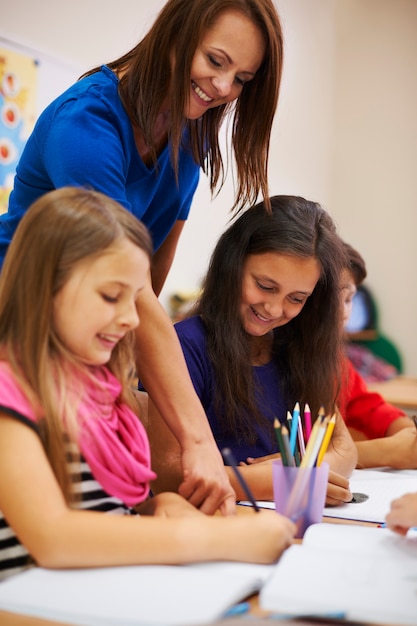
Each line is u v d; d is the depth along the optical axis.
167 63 1.13
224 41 1.09
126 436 0.92
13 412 0.79
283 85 3.29
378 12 3.78
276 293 1.28
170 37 1.11
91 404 0.87
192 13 1.08
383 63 3.78
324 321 1.39
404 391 2.98
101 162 1.10
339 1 3.79
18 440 0.79
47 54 2.13
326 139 3.77
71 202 0.84
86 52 2.29
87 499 0.85
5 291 0.86
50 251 0.83
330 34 3.73
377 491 1.23
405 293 3.76
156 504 0.98
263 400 1.38
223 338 1.32
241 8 1.09
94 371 0.91
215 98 1.15
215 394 1.33
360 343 3.78
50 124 1.14
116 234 0.84
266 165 1.27
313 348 1.40
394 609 0.65
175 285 2.68
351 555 0.79
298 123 3.47
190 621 0.64
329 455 1.34
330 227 1.35
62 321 0.84
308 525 0.96
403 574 0.74
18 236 0.86
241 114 1.24
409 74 3.74
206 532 0.80
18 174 1.23
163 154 1.28
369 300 3.77
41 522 0.76
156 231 1.39
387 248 3.79
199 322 1.36
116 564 0.77
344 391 1.63
